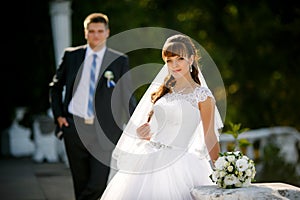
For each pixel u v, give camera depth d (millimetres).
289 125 36000
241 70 36656
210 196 9555
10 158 28891
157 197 10531
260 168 20938
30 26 30422
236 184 9867
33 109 30500
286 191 9602
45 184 19812
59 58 24625
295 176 20109
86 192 14102
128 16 32625
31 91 30656
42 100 30500
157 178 10703
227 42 37062
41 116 26609
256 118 36438
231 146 15305
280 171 20125
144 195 10609
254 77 36500
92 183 14078
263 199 9500
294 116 35781
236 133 14906
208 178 10875
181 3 36000
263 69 36281
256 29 35281
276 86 36062
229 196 9461
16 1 29984
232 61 36750
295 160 24406
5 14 30172
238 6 34688
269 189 9664
